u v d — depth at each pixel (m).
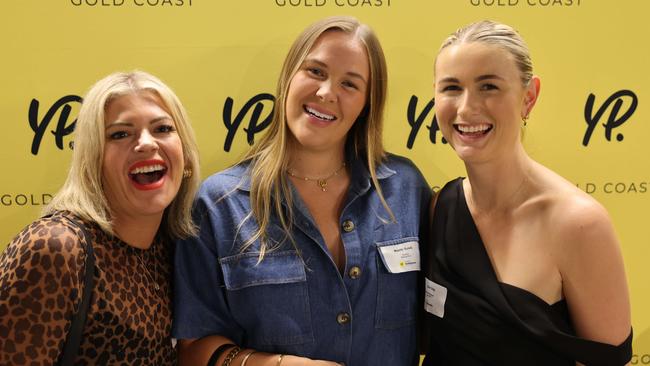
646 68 2.12
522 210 1.53
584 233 1.43
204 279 1.62
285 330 1.58
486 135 1.49
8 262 1.30
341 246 1.67
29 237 1.32
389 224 1.70
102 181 1.46
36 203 2.02
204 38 2.00
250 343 1.62
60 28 1.96
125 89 1.44
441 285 1.62
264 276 1.58
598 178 2.16
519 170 1.54
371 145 1.73
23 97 1.97
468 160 1.51
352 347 1.63
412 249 1.70
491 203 1.58
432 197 1.83
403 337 1.69
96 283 1.39
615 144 2.15
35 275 1.28
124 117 1.43
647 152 2.16
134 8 1.97
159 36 1.99
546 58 2.09
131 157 1.43
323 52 1.61
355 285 1.62
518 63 1.47
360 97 1.65
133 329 1.44
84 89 1.98
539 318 1.45
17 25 1.94
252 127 2.06
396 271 1.66
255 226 1.62
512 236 1.54
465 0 2.05
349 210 1.70
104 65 1.98
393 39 2.05
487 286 1.52
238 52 2.02
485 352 1.53
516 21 2.07
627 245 2.19
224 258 1.60
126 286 1.45
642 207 2.18
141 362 1.48
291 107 1.64
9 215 2.02
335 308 1.60
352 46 1.62
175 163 1.49
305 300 1.59
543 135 2.13
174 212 1.61
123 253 1.48
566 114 2.12
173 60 2.00
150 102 1.47
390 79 2.07
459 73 1.48
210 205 1.65
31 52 1.96
